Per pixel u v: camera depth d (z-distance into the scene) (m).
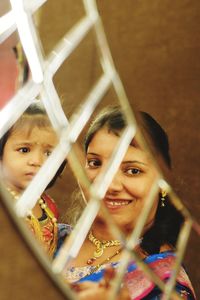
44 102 0.75
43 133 0.84
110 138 0.89
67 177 1.05
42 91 0.73
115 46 1.25
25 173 0.82
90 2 0.92
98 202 0.73
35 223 0.83
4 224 0.43
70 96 1.18
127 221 0.85
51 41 1.24
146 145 0.89
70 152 0.72
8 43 1.14
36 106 0.84
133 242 0.73
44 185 0.64
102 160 0.88
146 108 1.20
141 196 0.85
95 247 0.86
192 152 1.15
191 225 0.94
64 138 0.73
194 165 1.14
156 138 0.97
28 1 0.71
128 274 0.77
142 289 0.76
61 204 1.05
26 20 0.70
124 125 0.90
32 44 0.71
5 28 0.69
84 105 0.83
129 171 0.87
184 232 0.89
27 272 0.44
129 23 1.24
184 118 1.18
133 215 0.85
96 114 0.93
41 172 0.65
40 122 0.84
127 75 1.23
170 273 0.78
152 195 0.84
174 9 1.20
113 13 1.26
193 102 1.17
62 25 1.24
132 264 0.78
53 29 1.25
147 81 1.21
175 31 1.20
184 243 0.87
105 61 0.95
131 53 1.23
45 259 0.45
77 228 0.67
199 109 1.17
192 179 1.14
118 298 0.70
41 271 0.45
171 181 1.02
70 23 1.23
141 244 0.84
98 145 0.89
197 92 1.17
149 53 1.22
